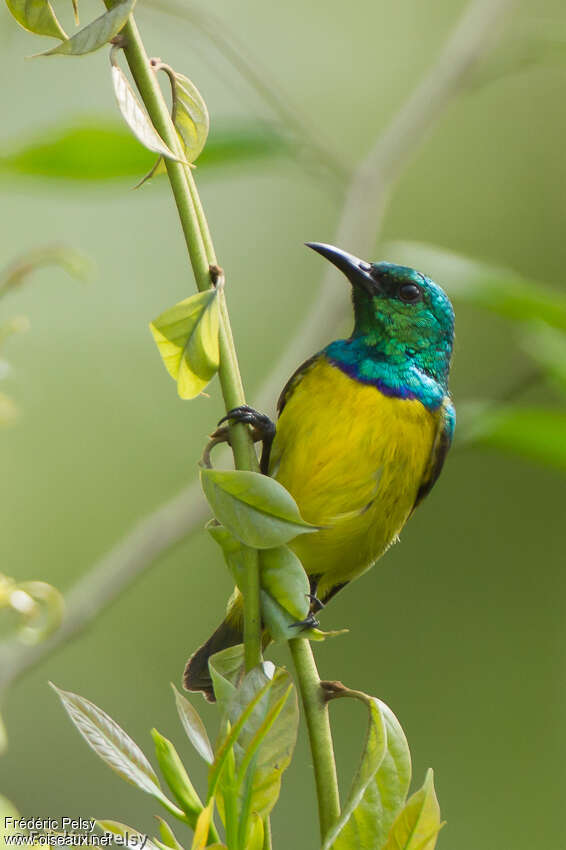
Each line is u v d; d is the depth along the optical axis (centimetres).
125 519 1286
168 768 327
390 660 1346
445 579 1370
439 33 1398
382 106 1406
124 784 1158
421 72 1407
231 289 1433
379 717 343
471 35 879
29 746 1184
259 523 355
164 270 1393
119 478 1303
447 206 1411
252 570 363
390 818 339
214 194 1459
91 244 1374
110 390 1336
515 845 1306
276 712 319
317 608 658
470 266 663
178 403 1344
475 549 1383
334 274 848
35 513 1287
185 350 362
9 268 473
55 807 1148
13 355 1302
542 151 1431
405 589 1366
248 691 328
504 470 1387
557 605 1359
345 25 1415
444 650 1351
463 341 1358
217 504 358
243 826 320
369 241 812
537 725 1334
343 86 1407
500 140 1430
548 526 1382
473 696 1338
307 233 1465
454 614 1365
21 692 1209
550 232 1415
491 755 1320
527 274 1409
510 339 1344
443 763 1320
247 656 361
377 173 823
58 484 1302
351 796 326
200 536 1346
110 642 1277
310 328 832
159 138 338
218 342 367
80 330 1350
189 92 380
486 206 1413
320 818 347
